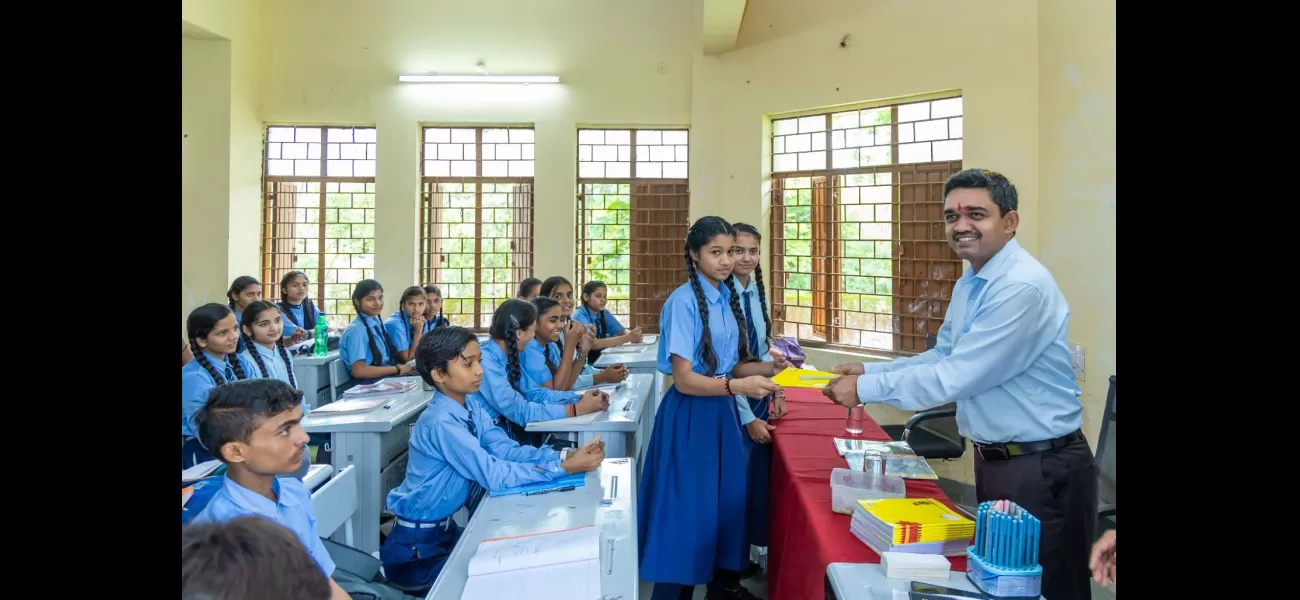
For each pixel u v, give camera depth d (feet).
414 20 17.63
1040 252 10.44
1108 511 4.60
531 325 8.62
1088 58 8.56
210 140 16.58
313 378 12.50
